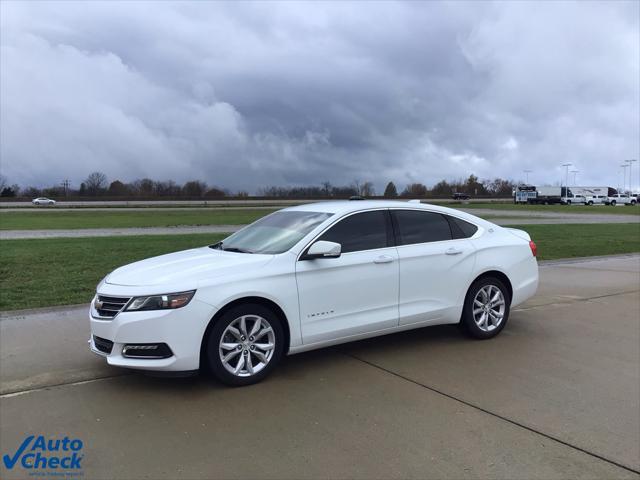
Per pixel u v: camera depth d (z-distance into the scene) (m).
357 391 4.48
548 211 57.50
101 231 24.94
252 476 3.13
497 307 6.28
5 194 113.69
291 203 87.38
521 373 4.96
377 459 3.34
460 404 4.21
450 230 6.00
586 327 6.79
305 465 3.26
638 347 5.87
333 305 5.02
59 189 117.25
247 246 5.36
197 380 4.74
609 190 92.38
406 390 4.51
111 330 4.29
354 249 5.23
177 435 3.67
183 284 4.33
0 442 3.58
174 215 46.06
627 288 9.81
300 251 4.91
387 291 5.35
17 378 4.78
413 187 120.94
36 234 22.56
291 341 4.80
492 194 125.44
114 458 3.35
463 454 3.40
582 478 3.13
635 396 4.41
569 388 4.58
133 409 4.11
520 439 3.62
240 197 95.06
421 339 6.16
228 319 4.48
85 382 4.68
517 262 6.38
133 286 4.39
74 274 10.58
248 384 4.61
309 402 4.24
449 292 5.80
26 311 7.43
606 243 18.83
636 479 3.12
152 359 4.26
